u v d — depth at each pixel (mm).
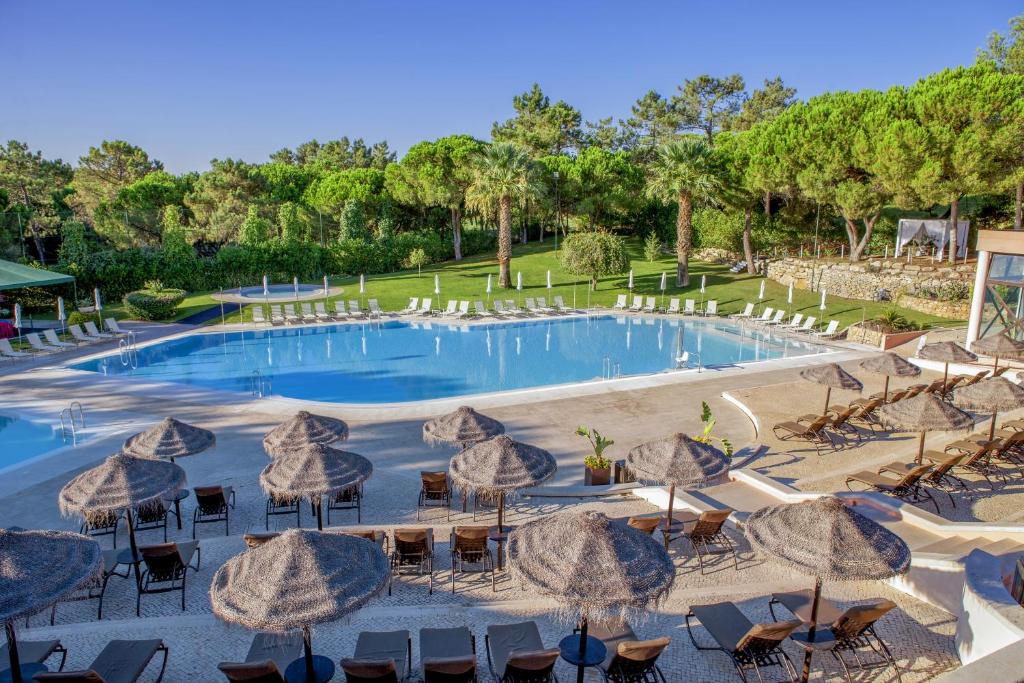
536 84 78500
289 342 29422
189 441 10797
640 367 25047
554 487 12828
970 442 13500
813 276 37000
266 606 5422
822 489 12172
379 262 48656
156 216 50469
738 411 18172
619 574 5844
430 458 14430
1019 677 2814
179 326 31828
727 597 8320
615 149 85250
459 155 47719
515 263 48000
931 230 35062
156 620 7820
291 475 8844
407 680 6645
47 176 49844
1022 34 45594
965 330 26547
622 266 37000
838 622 6473
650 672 6742
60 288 36031
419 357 26750
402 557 9094
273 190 61719
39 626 7832
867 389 20016
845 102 33188
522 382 22922
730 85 85375
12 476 13109
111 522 10562
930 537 9688
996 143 26562
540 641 6848
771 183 35469
